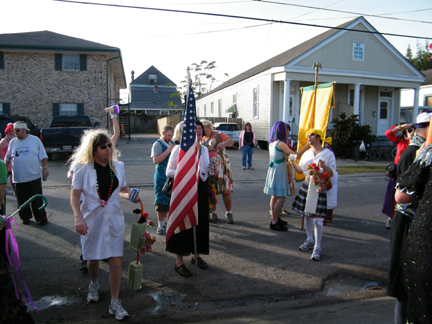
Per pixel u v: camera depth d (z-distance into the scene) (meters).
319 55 17.84
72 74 19.81
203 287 3.72
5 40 19.34
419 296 1.99
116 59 20.94
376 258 4.61
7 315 2.28
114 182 3.08
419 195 2.30
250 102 21.22
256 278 3.95
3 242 3.38
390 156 17.09
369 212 7.02
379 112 21.25
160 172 5.14
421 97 27.20
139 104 50.97
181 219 3.78
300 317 3.13
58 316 3.10
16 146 5.57
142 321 3.03
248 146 11.90
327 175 4.34
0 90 19.25
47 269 4.08
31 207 5.73
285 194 5.53
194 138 3.86
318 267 4.29
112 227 3.04
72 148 12.56
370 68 18.94
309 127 6.57
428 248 1.96
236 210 7.02
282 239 5.29
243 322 3.05
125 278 3.90
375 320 3.08
